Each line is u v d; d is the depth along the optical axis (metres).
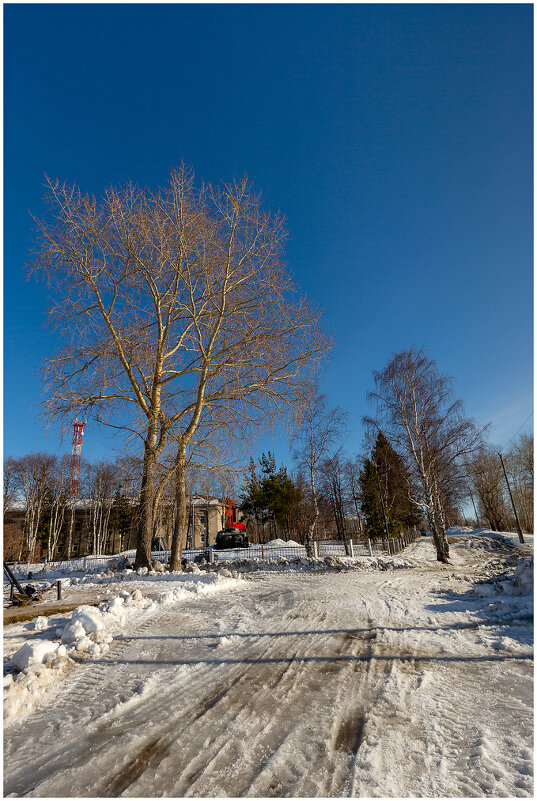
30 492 47.91
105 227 18.20
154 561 20.30
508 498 56.00
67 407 17.44
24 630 8.09
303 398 19.75
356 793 2.99
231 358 18.89
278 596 11.12
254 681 5.16
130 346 18.88
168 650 6.55
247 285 19.12
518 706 4.28
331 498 41.62
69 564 28.69
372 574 16.72
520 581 9.95
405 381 23.75
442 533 23.02
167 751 3.64
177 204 18.44
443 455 23.33
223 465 18.98
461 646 6.38
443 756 3.44
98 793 3.09
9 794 3.12
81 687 5.20
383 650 6.27
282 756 3.50
